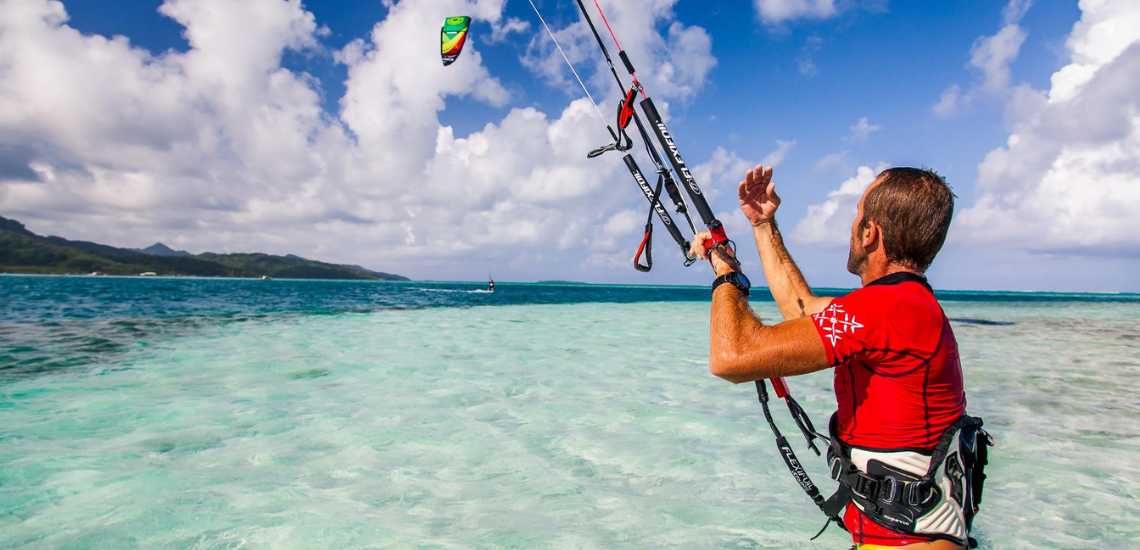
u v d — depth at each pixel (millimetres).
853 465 1541
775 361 1453
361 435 4477
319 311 19375
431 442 4324
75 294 32312
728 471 3771
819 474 3754
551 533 2822
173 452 4008
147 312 17938
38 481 3393
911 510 1426
